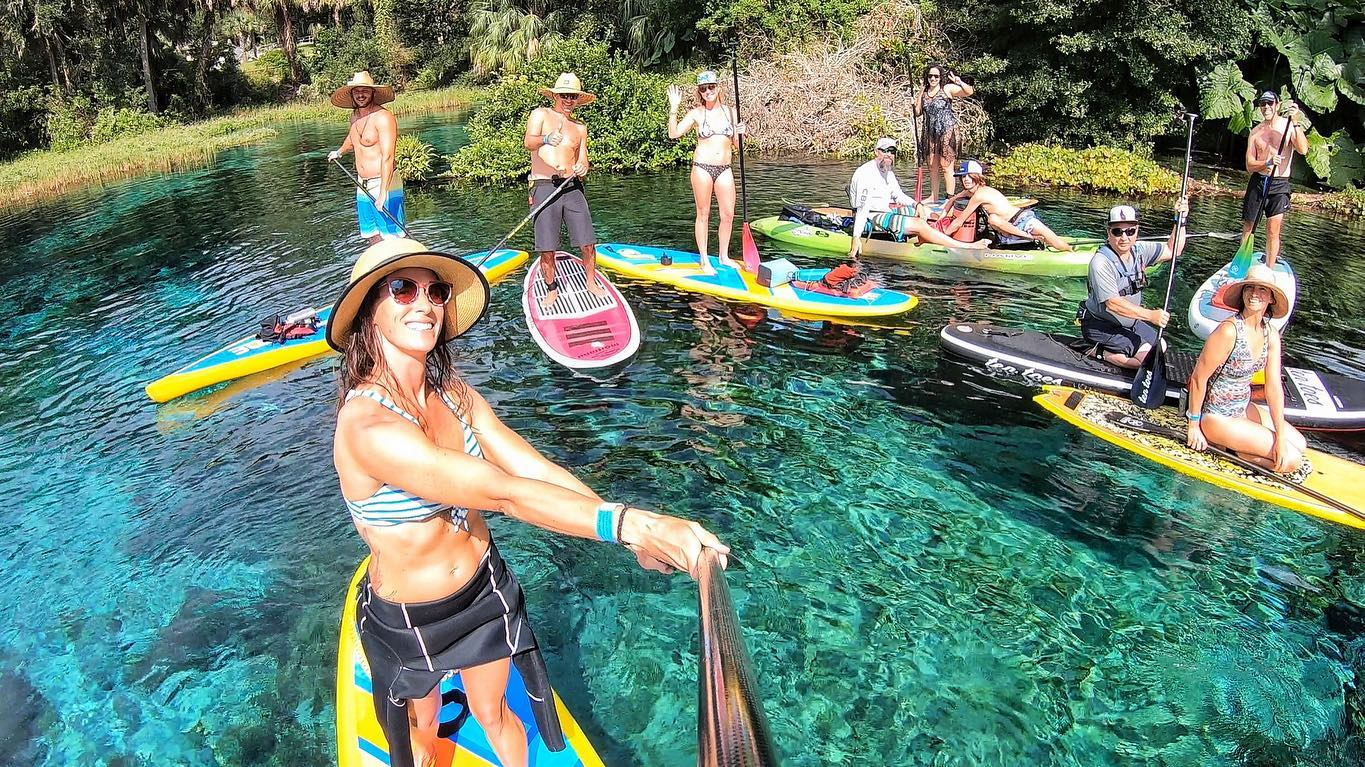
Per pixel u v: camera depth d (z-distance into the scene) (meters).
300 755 3.31
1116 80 15.44
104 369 7.29
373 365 2.23
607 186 14.83
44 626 4.09
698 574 1.82
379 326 2.21
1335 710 3.43
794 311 7.88
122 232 12.91
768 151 17.62
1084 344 6.61
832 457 5.34
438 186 15.62
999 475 5.10
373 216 8.59
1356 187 13.20
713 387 6.34
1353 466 5.04
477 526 2.45
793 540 4.53
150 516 4.96
